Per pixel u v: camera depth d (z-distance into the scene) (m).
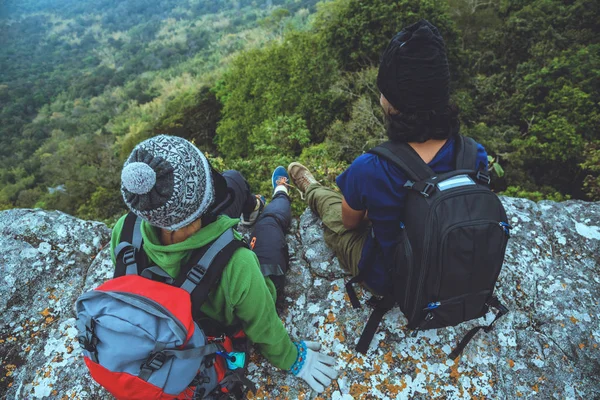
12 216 1.87
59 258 1.77
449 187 1.03
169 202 0.72
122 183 0.73
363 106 13.36
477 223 0.99
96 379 0.90
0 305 1.62
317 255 1.72
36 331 1.56
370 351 1.43
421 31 0.93
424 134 1.05
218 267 0.92
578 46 16.08
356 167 1.17
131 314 0.86
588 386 1.36
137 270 0.96
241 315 1.04
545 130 13.08
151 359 0.85
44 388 1.40
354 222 1.37
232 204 1.55
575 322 1.51
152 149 0.74
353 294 1.44
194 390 1.03
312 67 16.58
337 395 1.33
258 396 1.34
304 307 1.57
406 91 0.98
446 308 1.12
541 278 1.63
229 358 1.10
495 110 15.57
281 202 1.84
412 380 1.36
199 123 28.41
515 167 13.24
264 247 1.49
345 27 15.65
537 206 1.88
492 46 18.58
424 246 1.02
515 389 1.35
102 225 1.90
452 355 1.40
